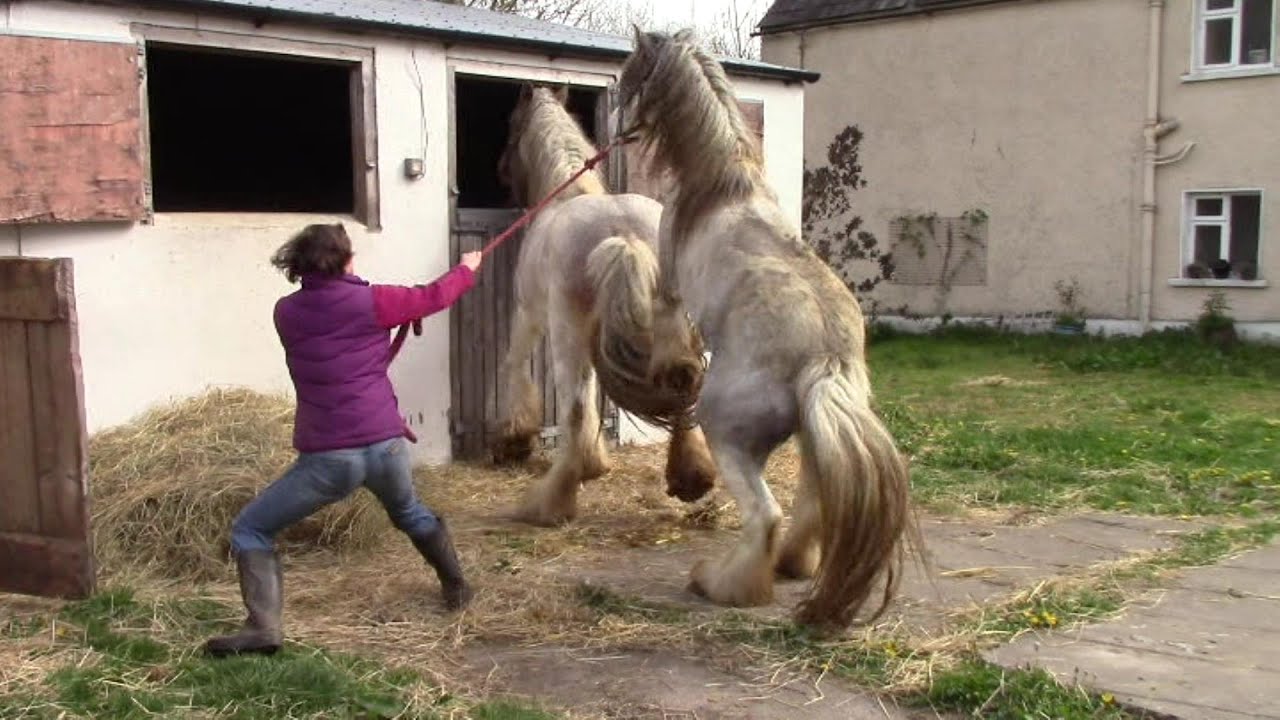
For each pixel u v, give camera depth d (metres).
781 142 9.38
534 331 7.06
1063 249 16.48
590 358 6.20
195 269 6.43
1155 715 3.60
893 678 4.00
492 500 6.88
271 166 9.91
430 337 7.45
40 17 5.67
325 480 4.18
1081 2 15.98
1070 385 11.88
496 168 9.88
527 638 4.49
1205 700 3.70
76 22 5.80
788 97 9.40
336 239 4.21
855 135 18.36
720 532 6.18
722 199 5.04
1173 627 4.47
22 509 4.66
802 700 3.88
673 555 5.71
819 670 4.12
